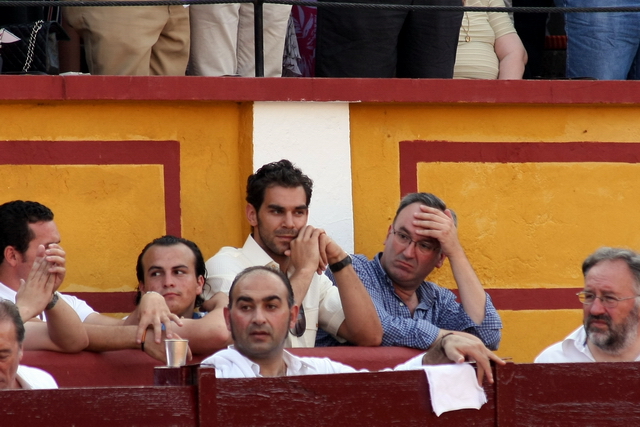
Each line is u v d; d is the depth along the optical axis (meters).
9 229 20.36
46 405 15.26
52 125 23.78
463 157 25.48
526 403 16.91
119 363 19.84
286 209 21.84
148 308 19.91
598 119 26.02
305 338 21.73
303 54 29.61
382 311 22.03
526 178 25.69
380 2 26.52
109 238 23.83
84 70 30.25
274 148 24.42
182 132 24.33
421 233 22.25
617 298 19.98
